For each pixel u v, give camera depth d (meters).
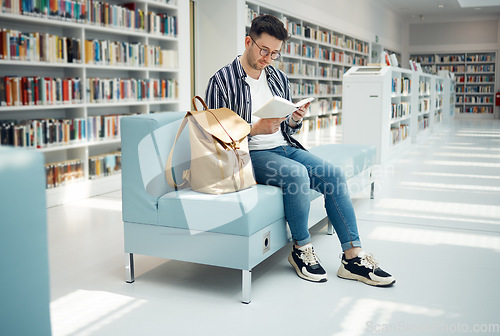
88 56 4.18
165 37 5.07
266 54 2.21
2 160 0.91
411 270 2.33
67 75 4.20
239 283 2.19
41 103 3.76
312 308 1.92
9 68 3.74
